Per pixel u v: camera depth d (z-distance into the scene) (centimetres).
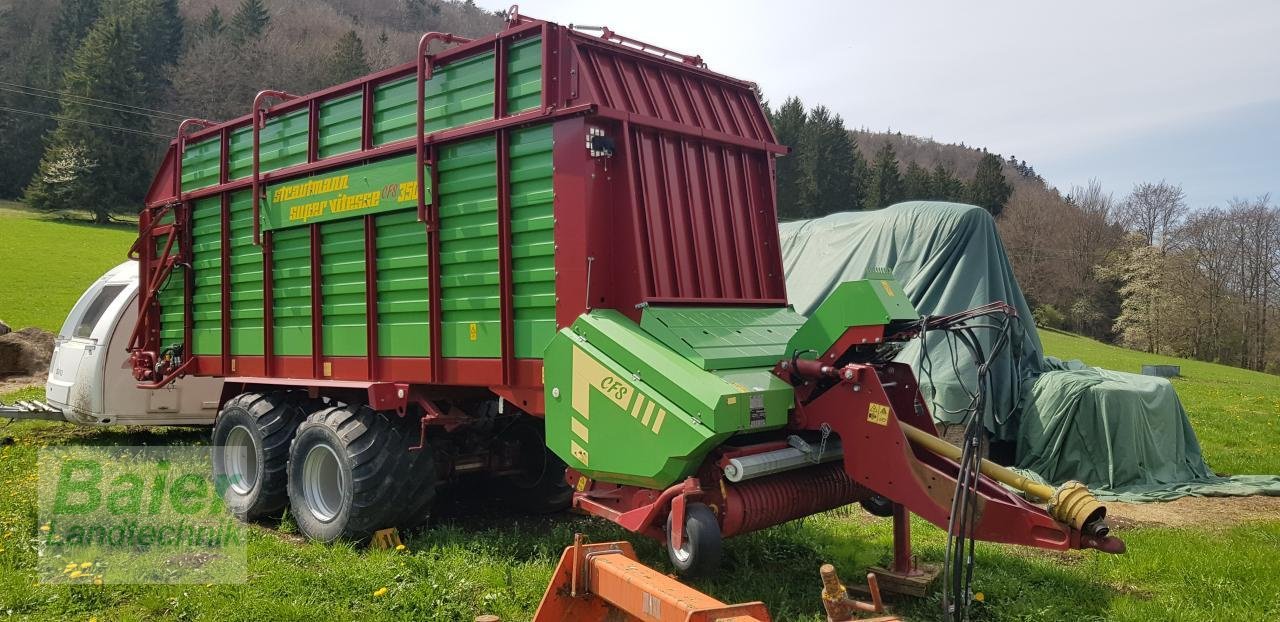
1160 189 5928
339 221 608
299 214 634
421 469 570
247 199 688
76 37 6475
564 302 477
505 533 595
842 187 6100
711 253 541
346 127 607
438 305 542
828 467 483
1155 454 902
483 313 519
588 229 467
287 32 6644
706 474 429
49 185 5353
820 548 555
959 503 379
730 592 469
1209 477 925
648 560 530
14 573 473
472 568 498
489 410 615
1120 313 5756
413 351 557
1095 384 902
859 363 452
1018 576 512
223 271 706
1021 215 6131
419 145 528
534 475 668
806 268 1217
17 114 6066
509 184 504
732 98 606
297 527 625
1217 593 490
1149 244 5541
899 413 470
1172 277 4966
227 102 5681
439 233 542
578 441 462
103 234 4997
